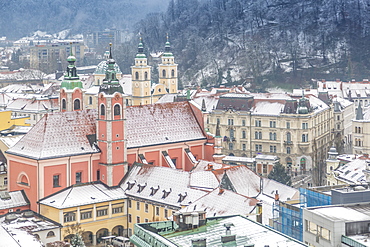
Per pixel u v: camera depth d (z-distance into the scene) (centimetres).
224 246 11444
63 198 19812
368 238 11831
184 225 12438
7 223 19125
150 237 11775
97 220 19900
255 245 11444
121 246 19275
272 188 19838
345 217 12294
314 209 12888
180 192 19375
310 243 12619
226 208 17475
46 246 17850
